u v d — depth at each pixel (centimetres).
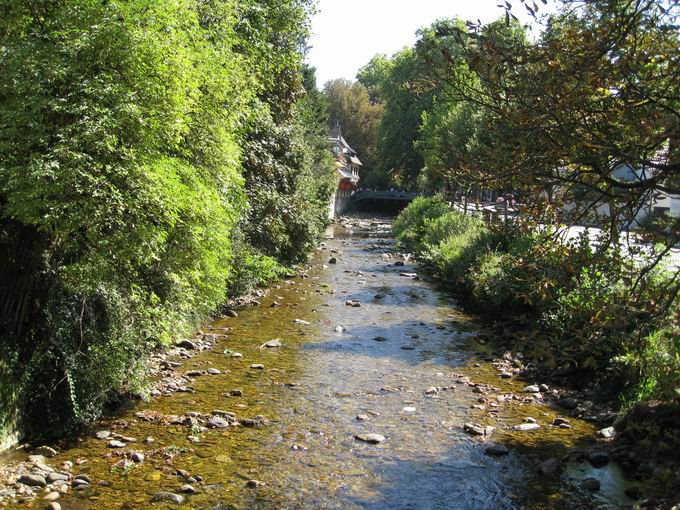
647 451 726
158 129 711
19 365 711
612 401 923
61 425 755
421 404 942
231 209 1123
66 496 609
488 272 1625
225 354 1194
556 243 558
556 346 601
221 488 643
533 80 474
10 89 638
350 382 1046
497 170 511
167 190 722
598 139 451
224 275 1097
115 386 856
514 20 477
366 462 725
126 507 592
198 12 1084
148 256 725
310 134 3775
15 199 614
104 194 642
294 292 1980
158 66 694
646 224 521
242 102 1099
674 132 419
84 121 630
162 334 940
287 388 998
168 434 782
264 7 1889
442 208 3588
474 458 743
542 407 941
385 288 2141
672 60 448
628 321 555
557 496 643
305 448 757
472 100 511
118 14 671
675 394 726
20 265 709
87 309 798
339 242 3928
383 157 7125
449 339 1399
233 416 849
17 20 676
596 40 469
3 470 644
